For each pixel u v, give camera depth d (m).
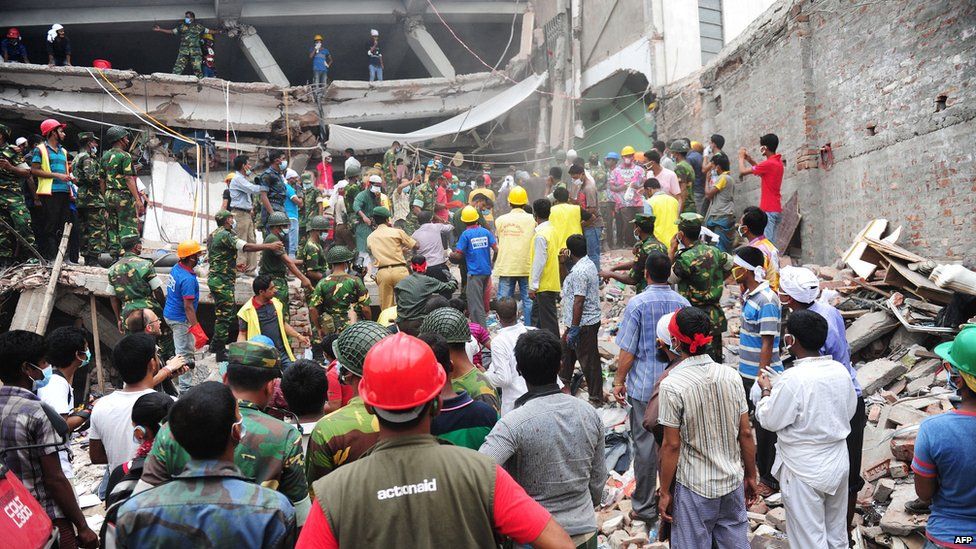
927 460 3.27
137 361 4.16
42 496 3.62
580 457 3.39
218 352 8.69
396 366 2.24
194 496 2.36
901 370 6.62
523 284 9.04
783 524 5.07
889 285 7.69
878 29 8.86
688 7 16.03
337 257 8.14
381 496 2.17
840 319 4.88
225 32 21.23
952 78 7.69
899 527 4.67
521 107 22.20
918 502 4.70
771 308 5.32
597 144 19.91
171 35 23.00
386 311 7.03
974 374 3.14
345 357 3.56
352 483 2.20
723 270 5.97
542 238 7.91
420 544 2.13
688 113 14.72
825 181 10.14
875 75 8.93
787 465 4.16
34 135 19.12
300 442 3.35
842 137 9.68
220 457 2.47
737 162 12.65
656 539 5.17
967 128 7.45
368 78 27.58
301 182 14.12
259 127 19.97
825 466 4.04
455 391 4.03
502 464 3.29
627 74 17.61
